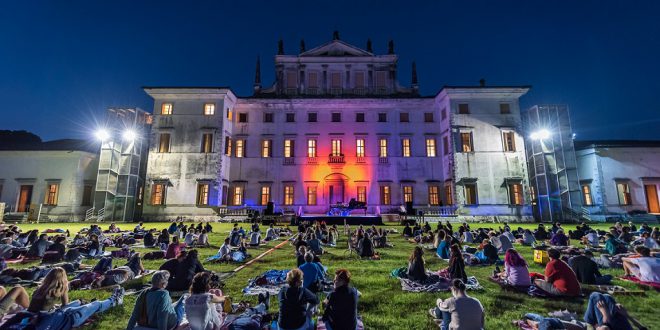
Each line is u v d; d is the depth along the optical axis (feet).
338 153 136.56
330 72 151.53
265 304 21.89
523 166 125.80
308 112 140.15
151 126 132.67
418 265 30.58
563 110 129.80
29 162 130.11
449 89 128.98
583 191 130.11
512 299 25.61
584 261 29.63
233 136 137.69
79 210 127.65
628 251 42.98
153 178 125.80
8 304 18.35
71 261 37.88
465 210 122.11
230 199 133.28
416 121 139.64
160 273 16.80
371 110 140.26
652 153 127.03
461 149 126.72
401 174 134.92
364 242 45.06
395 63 151.84
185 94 131.23
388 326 20.65
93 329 19.90
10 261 40.45
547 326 17.88
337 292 16.72
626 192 123.85
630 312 22.99
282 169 135.23
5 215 119.96
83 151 130.62
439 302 20.84
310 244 45.93
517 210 122.62
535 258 40.29
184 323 17.92
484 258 39.52
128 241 57.21
